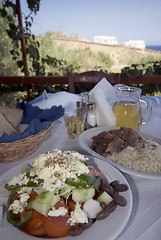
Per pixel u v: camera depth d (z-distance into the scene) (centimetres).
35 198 49
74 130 92
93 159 67
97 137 80
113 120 101
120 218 45
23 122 97
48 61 291
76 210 46
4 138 68
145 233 44
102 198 49
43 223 45
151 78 226
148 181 61
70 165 54
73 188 51
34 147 78
